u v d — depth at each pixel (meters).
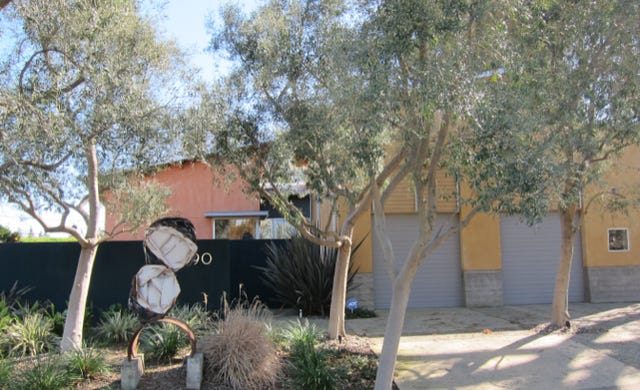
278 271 13.27
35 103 7.10
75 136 7.18
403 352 9.09
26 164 6.99
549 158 6.54
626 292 14.62
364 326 11.43
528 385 7.38
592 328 10.68
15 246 11.39
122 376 6.93
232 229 18.50
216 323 9.04
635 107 8.63
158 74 8.30
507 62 6.52
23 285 11.30
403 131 6.60
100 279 11.30
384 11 6.59
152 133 7.71
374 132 6.32
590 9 8.33
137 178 9.45
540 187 6.01
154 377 7.35
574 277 14.84
